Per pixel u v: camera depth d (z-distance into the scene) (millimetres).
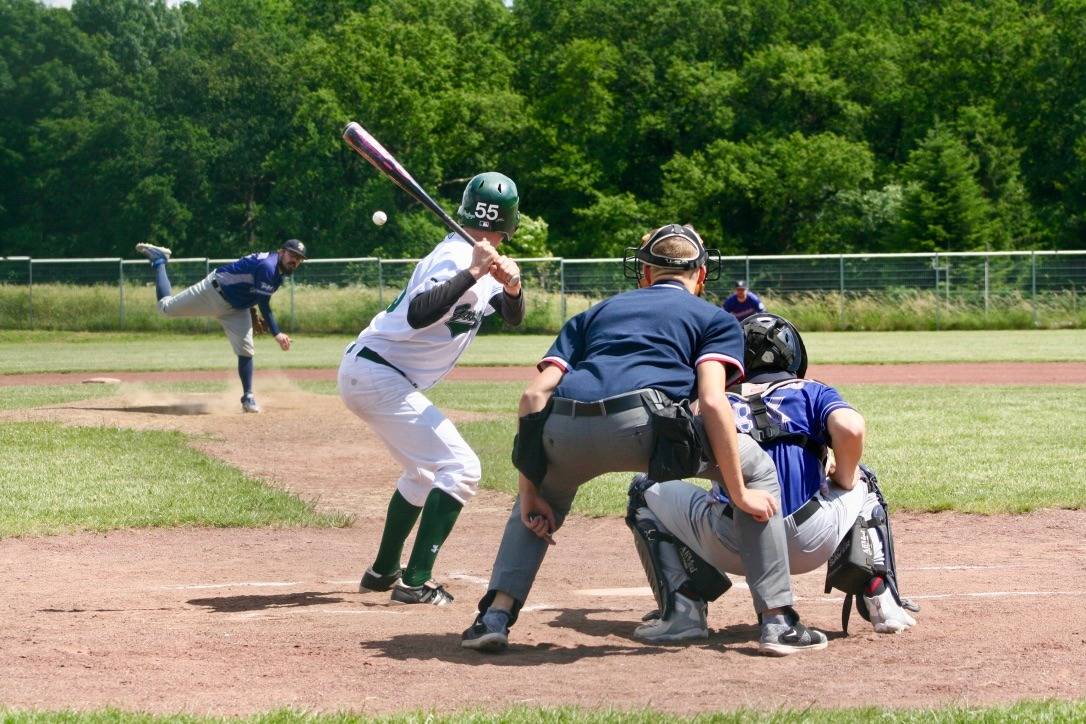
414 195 9508
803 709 6535
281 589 10586
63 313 67625
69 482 16516
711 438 7465
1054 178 101188
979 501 14609
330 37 107438
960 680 7227
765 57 101250
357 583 10938
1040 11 108312
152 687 7090
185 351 52500
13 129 111688
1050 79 101312
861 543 8383
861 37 104812
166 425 23234
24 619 9086
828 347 49688
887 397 28031
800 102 101625
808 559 8273
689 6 105375
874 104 104312
